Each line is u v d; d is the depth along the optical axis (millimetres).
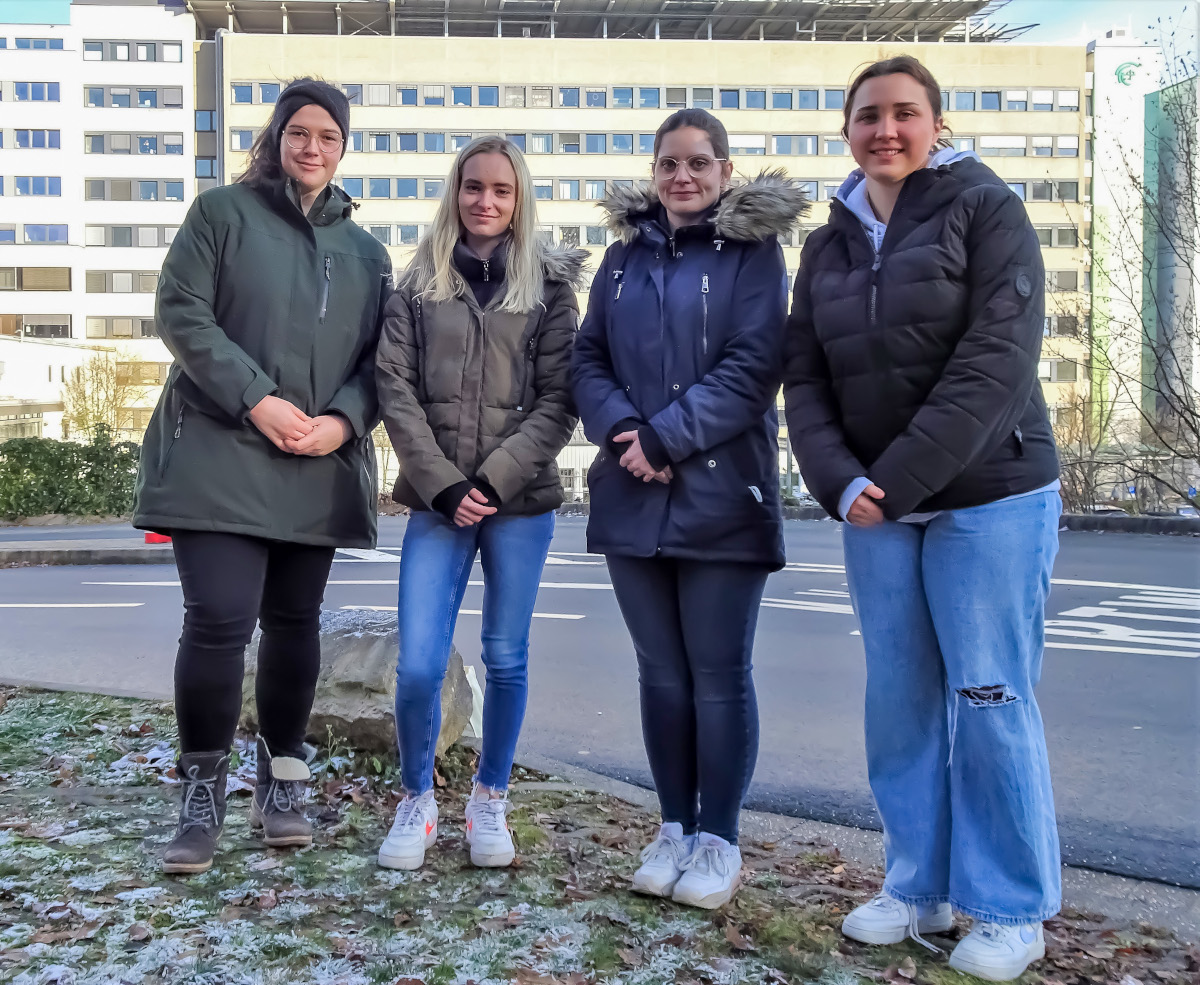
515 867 2861
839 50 54469
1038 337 2340
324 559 3025
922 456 2314
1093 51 55219
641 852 3027
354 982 2137
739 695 2754
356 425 2951
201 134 57125
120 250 57219
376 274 3137
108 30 56406
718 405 2666
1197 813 3756
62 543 14422
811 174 54594
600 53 53938
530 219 3062
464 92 53688
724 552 2703
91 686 5078
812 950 2406
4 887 2533
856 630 7910
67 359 46906
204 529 2723
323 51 53438
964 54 54531
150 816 3135
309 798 3404
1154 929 2662
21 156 56594
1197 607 9219
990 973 2311
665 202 2910
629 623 2881
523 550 3018
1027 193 54781
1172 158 13844
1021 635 2418
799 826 3500
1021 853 2379
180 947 2244
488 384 3000
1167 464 17484
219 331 2805
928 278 2381
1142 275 14742
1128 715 5277
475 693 4297
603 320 3008
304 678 3010
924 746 2580
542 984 2156
